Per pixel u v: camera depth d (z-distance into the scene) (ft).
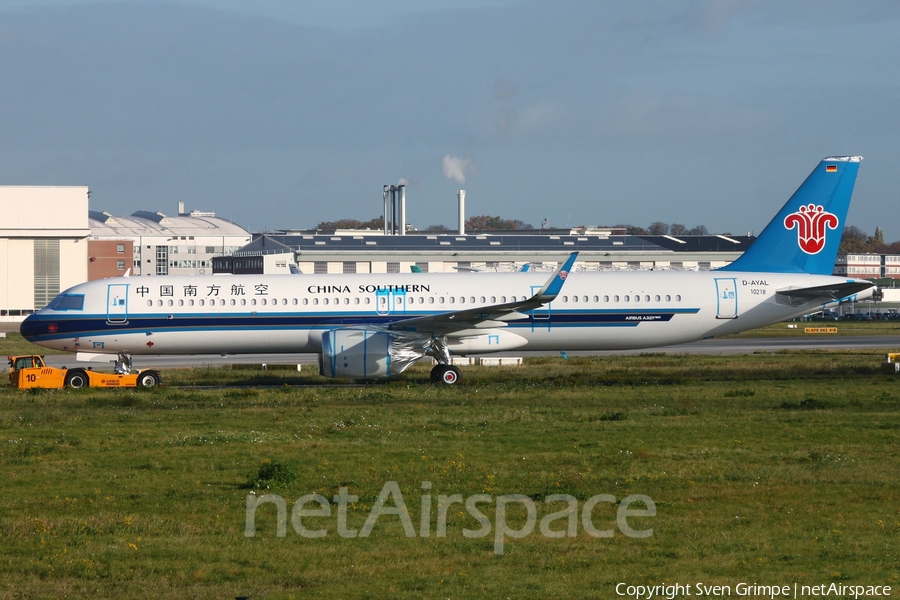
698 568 185.06
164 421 377.09
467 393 465.06
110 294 531.09
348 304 527.81
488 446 311.06
